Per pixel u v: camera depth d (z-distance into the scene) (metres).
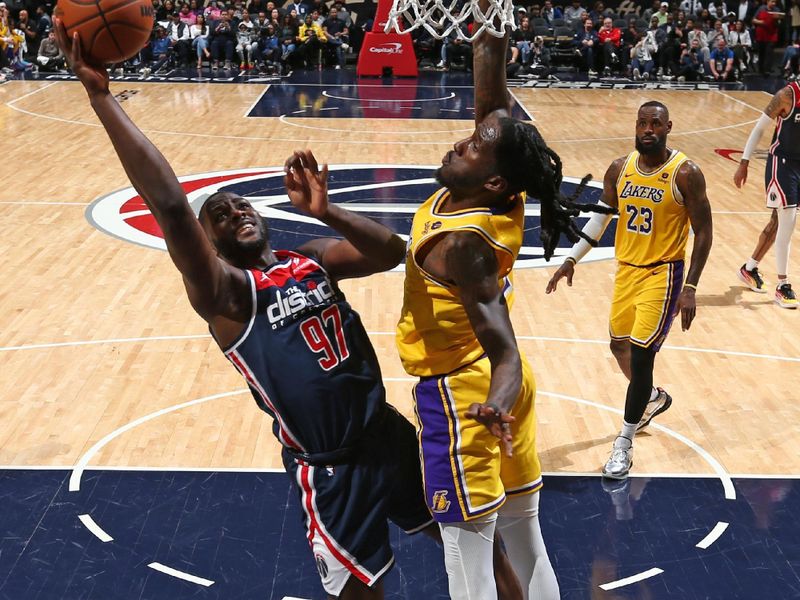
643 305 4.91
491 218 2.89
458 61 23.12
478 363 3.08
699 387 6.07
